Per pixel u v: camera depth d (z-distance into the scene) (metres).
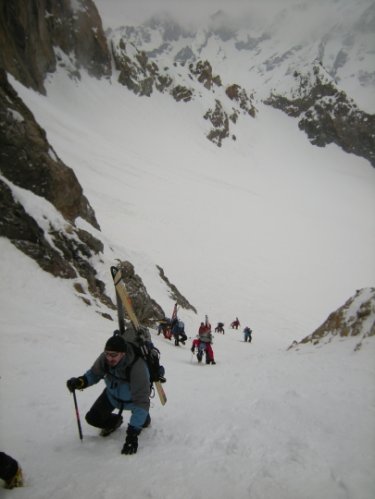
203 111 135.62
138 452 3.54
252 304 38.78
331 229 82.44
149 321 18.77
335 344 10.69
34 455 3.51
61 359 7.95
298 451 3.43
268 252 57.50
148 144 99.25
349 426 4.15
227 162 119.06
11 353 7.54
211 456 3.42
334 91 186.62
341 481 2.89
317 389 5.92
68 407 5.11
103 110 102.75
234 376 7.89
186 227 55.69
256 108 186.38
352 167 165.88
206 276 42.25
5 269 13.64
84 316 13.39
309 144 174.50
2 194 15.59
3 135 18.69
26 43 84.31
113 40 128.25
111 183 62.69
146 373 3.64
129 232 47.22
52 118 76.19
